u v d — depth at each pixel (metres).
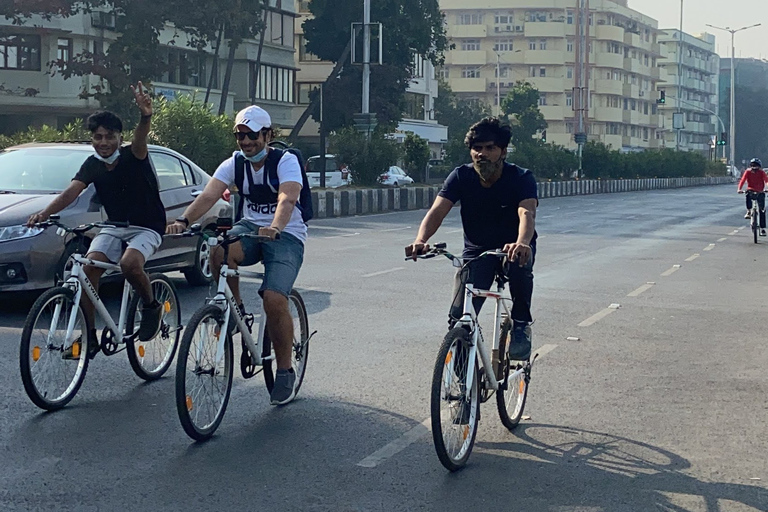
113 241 6.79
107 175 6.75
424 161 44.09
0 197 10.23
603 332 9.83
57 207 6.66
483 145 5.45
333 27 55.09
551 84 113.31
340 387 7.17
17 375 7.25
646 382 7.55
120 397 6.73
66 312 6.39
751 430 6.18
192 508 4.62
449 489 4.95
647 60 128.38
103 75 38.22
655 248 20.08
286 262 6.09
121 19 39.31
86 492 4.81
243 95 54.16
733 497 4.90
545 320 10.53
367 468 5.27
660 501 4.83
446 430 5.16
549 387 7.32
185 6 38.75
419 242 5.43
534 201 5.57
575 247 19.92
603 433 6.07
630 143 124.69
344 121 54.56
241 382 7.27
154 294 7.20
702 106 152.00
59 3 37.78
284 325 6.09
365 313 10.66
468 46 116.56
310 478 5.08
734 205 42.25
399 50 55.38
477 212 5.67
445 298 11.90
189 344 5.51
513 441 5.85
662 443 5.86
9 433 5.79
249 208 6.19
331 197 29.80
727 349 8.98
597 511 4.68
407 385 7.28
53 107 44.44
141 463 5.28
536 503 4.77
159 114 25.80
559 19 113.75
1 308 10.33
